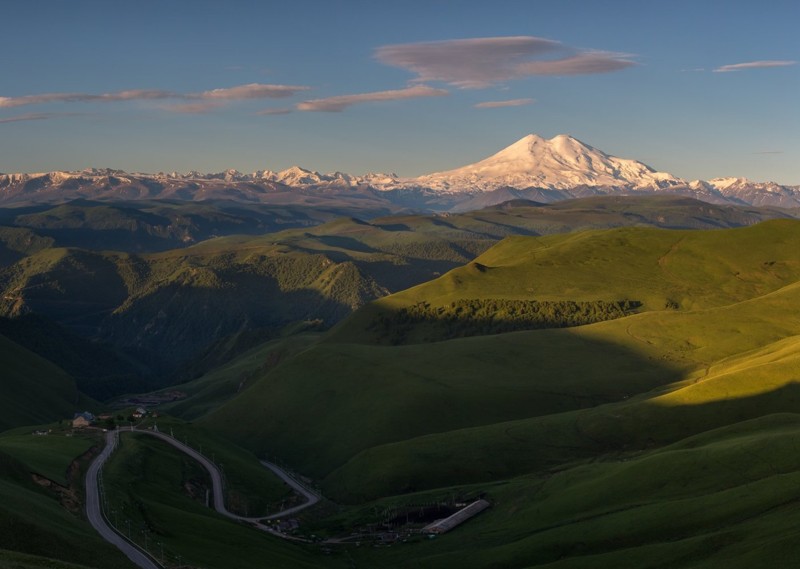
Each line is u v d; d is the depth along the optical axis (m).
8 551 115.12
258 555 169.50
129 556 140.38
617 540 163.62
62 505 163.62
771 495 159.25
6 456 171.12
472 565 171.88
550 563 161.62
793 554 134.88
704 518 159.62
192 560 147.62
